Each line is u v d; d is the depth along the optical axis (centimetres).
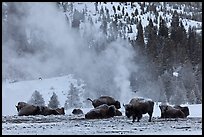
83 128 5872
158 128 5659
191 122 6894
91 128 5856
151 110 7156
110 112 8844
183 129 5456
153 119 7938
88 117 8638
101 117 8675
